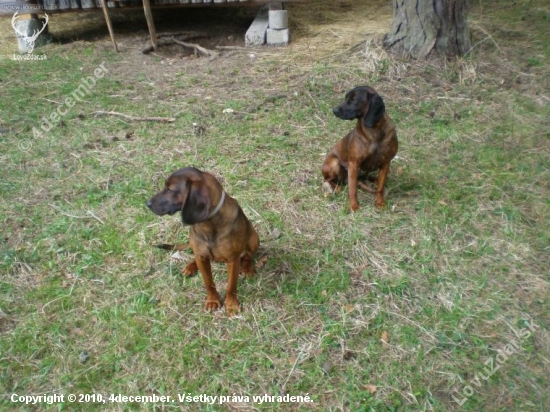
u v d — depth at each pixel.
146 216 2.21
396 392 1.53
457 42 3.43
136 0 4.13
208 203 1.46
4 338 1.68
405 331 1.70
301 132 2.84
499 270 1.95
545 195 2.34
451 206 2.27
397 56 3.43
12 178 2.47
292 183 2.43
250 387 1.54
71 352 1.64
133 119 2.97
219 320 1.75
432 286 1.88
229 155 2.63
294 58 3.66
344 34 4.07
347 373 1.58
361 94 2.02
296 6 5.08
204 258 1.67
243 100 3.14
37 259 2.00
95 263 1.98
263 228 2.14
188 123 2.93
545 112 3.00
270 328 1.72
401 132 2.83
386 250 2.04
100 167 2.56
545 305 1.81
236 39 4.25
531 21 4.21
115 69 3.65
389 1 5.07
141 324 1.73
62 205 2.29
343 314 1.77
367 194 2.37
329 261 1.98
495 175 2.47
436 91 3.22
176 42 4.06
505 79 3.33
